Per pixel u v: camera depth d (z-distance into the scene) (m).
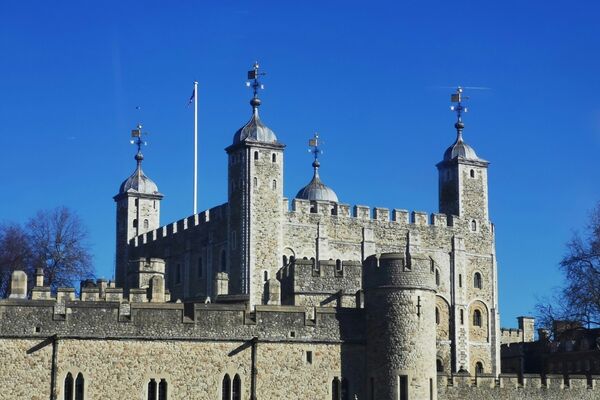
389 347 61.03
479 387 66.75
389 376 60.81
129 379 57.97
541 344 103.06
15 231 104.50
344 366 61.34
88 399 57.28
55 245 104.81
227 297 64.12
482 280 107.88
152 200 116.12
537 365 103.31
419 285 61.69
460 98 111.81
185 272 104.56
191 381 58.81
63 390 56.97
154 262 87.25
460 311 105.38
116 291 69.38
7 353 56.47
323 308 61.62
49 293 66.00
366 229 101.69
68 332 57.38
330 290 69.19
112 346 57.97
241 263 96.06
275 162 98.06
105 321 58.06
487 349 106.56
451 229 106.81
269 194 97.50
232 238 97.81
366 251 101.31
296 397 60.28
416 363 60.94
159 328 58.78
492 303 107.94
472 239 107.94
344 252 100.50
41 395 56.62
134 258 113.31
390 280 61.59
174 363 58.72
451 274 105.81
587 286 88.25
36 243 104.38
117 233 116.12
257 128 98.25
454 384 66.12
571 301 88.62
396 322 61.22
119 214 116.38
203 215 103.31
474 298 106.94
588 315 88.38
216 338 59.50
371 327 61.75
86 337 57.56
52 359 56.97
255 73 99.81
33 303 57.31
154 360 58.47
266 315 60.56
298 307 61.22
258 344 60.06
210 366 59.22
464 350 104.81
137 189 115.88
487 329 107.12
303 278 69.00
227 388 59.41
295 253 98.12
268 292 67.69
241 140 97.62
